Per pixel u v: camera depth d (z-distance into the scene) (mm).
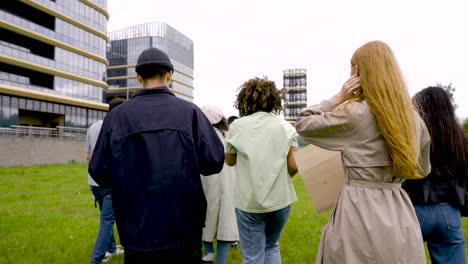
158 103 1917
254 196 2463
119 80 73812
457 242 2252
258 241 2545
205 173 1966
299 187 12312
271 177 2477
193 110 1951
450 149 2166
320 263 1739
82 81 44031
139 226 1764
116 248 4293
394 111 1557
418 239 1563
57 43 40406
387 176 1622
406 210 1605
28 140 28094
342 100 1794
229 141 2645
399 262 1504
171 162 1807
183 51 85688
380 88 1590
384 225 1537
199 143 1893
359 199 1620
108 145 1888
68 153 31734
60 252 4242
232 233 3377
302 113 1834
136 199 1784
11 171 20141
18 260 3955
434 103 2270
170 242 1761
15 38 37594
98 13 47094
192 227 1831
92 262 3412
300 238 5098
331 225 1717
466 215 2287
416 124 1656
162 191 1771
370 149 1626
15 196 9500
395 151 1537
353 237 1594
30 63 36938
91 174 1896
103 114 46781
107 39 48938
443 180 2223
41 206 8023
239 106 2781
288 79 83125
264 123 2592
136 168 1808
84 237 4992
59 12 40812
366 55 1692
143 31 77562
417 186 2264
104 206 3523
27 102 37250
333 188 1987
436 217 2223
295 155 2068
